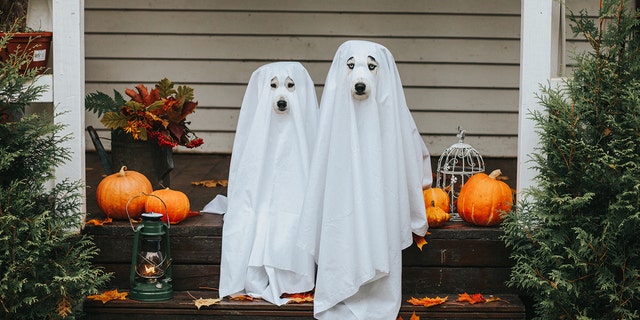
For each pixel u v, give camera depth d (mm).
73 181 4750
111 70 7613
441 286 4824
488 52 7617
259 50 7621
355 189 4441
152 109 5285
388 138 4543
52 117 4492
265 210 4730
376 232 4445
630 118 4277
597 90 4406
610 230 4312
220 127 7691
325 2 7570
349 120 4492
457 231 4785
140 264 4664
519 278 4609
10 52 4621
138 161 5352
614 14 4488
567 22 7180
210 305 4598
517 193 4789
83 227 4781
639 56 4387
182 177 6637
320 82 7645
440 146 7688
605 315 4410
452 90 7641
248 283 4648
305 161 4719
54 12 4672
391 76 4602
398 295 4539
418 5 7570
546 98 4535
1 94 4301
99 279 4508
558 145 4422
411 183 4672
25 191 4285
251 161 4719
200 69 7633
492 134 7688
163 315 4625
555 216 4406
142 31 7582
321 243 4508
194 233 4812
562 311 4484
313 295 4660
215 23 7586
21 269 4273
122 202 4840
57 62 4699
